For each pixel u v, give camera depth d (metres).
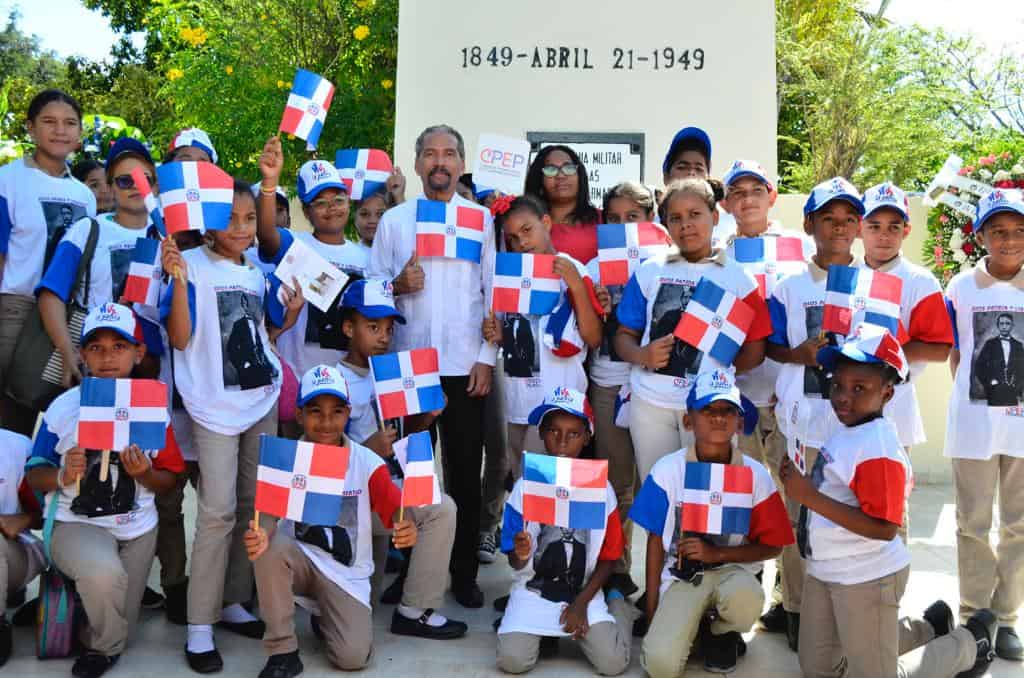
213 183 4.10
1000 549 4.36
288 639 3.91
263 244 4.87
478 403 4.82
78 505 4.02
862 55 12.69
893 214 4.45
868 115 12.32
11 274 4.81
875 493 3.58
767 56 6.98
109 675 3.89
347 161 5.86
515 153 5.39
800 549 3.91
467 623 4.53
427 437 3.80
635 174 6.97
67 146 4.95
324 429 4.07
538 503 4.08
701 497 4.07
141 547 4.14
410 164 7.00
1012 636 4.28
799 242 4.85
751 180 5.01
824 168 12.44
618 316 4.59
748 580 4.03
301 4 8.93
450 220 4.77
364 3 8.75
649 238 4.78
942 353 4.36
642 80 6.98
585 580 4.16
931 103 13.51
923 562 5.45
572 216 5.22
